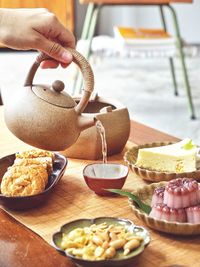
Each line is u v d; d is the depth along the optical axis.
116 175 0.71
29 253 0.53
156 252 0.53
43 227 0.59
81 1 2.11
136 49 2.28
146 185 0.66
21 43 0.66
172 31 3.70
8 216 0.62
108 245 0.51
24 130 0.65
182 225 0.54
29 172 0.65
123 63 3.70
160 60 3.78
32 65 0.67
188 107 2.44
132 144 0.88
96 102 0.87
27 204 0.62
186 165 0.73
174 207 0.57
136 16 3.89
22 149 0.86
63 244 0.51
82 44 2.37
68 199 0.67
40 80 2.91
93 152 0.80
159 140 0.90
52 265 0.51
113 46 2.32
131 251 0.51
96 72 3.37
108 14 4.09
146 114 2.44
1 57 3.64
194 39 3.61
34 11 0.68
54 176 0.71
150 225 0.57
